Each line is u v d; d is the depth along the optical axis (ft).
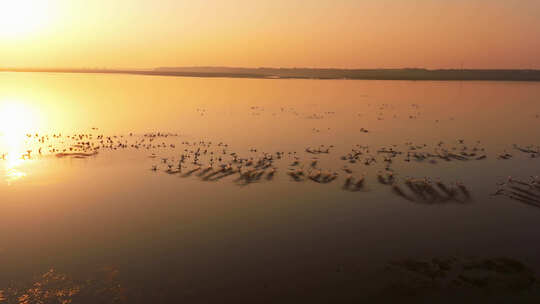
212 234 77.51
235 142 168.35
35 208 90.17
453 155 145.69
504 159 139.13
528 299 56.34
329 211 89.66
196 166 127.34
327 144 166.20
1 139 168.55
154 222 83.05
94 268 64.69
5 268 64.49
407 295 57.67
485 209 90.43
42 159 134.92
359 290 59.00
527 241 74.08
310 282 61.11
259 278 62.23
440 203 94.94
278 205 93.35
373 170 124.16
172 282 61.05
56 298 56.95
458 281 61.00
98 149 151.43
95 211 88.79
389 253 69.87
